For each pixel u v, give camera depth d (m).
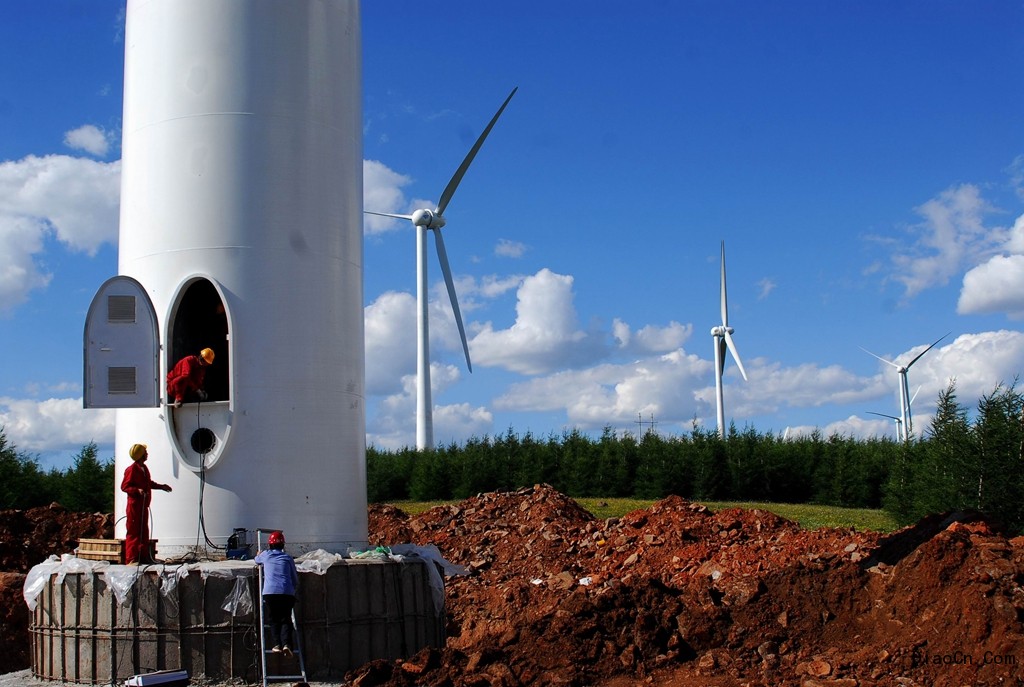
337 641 16.44
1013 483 29.81
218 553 17.27
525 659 16.91
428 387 55.88
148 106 18.44
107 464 46.09
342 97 19.23
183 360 17.50
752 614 18.17
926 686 15.30
